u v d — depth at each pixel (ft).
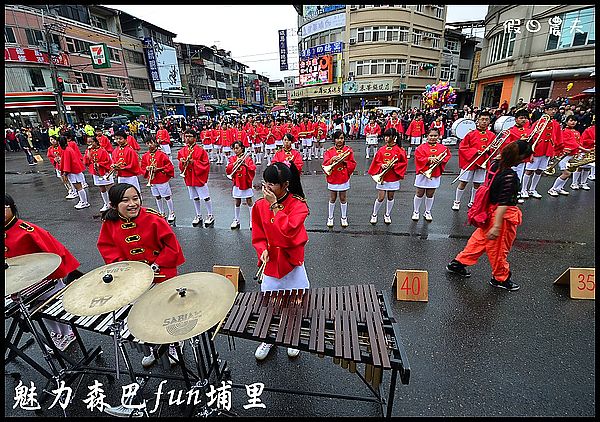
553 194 22.99
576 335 9.59
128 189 8.03
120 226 8.37
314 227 18.89
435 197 24.44
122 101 98.94
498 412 7.32
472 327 10.06
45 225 21.18
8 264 7.18
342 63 94.53
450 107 73.41
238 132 44.60
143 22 109.09
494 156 18.89
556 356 8.82
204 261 15.25
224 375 8.36
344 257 15.02
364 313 7.38
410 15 88.43
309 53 101.45
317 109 108.58
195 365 9.00
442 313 10.77
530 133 20.89
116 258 8.57
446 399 7.68
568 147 22.04
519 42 62.03
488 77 71.87
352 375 8.56
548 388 7.86
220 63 169.07
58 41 78.89
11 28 69.46
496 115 52.54
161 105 116.98
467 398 7.68
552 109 21.12
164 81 114.42
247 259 15.30
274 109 193.16
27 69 72.33
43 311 7.84
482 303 11.24
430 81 99.81
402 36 90.02
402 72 92.32
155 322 5.56
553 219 18.56
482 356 8.91
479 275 13.09
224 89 170.40
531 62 60.03
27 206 25.98
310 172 36.60
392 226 18.69
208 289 6.26
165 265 8.68
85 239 18.60
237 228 19.24
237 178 18.07
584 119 35.22
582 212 19.56
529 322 10.20
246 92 204.23
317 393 7.44
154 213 8.61
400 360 6.11
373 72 92.48
